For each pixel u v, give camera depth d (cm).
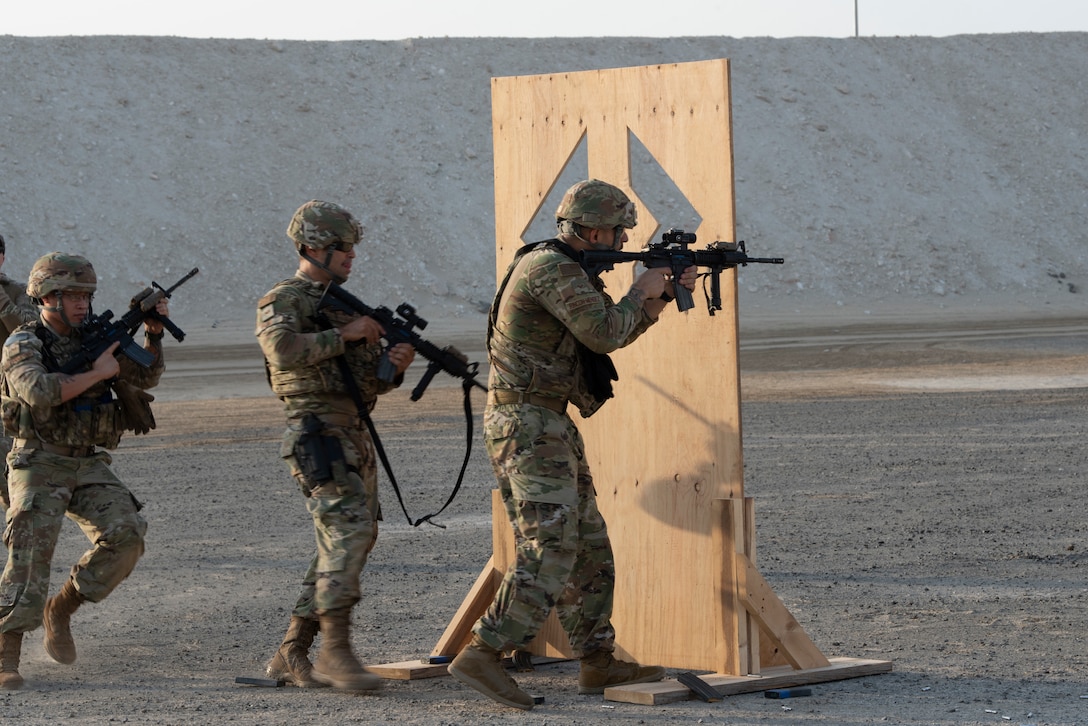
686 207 7469
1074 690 615
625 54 9394
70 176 6925
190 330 5450
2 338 812
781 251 7131
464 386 620
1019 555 1027
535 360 590
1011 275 7244
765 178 7944
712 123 624
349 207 7094
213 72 8181
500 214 720
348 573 618
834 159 8281
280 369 626
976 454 1670
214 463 1772
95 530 691
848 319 5650
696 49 9494
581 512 618
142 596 929
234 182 7150
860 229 7512
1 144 7044
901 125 8812
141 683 668
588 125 678
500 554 696
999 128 8956
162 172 7131
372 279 6475
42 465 679
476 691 639
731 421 627
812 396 2566
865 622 798
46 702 625
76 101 7581
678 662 651
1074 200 8231
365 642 771
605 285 660
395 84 8481
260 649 755
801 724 557
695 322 639
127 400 702
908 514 1239
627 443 669
